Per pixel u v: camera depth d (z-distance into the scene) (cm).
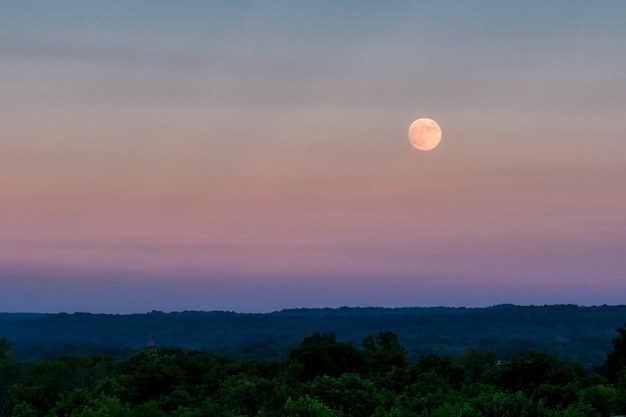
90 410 17062
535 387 19562
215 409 17688
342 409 17188
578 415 13912
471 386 19362
